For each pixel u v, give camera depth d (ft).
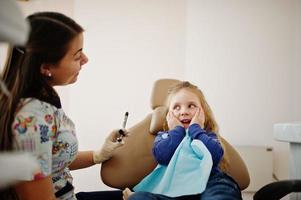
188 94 4.00
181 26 6.33
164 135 3.81
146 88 6.35
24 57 2.52
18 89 2.48
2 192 2.28
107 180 3.70
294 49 6.15
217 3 6.27
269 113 6.17
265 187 3.05
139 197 2.95
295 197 3.38
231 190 3.01
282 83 6.17
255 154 5.84
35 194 2.37
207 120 4.15
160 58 6.35
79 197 3.60
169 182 3.32
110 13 6.35
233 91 6.23
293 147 3.37
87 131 6.30
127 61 6.35
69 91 6.27
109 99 6.33
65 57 2.67
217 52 6.27
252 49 6.23
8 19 1.16
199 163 3.37
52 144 2.64
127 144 3.86
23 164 1.23
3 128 2.28
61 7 6.23
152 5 6.35
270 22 6.21
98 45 6.34
